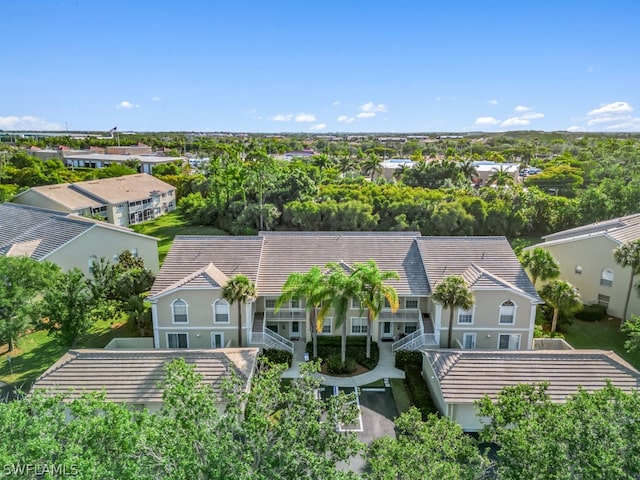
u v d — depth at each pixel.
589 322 39.03
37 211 50.81
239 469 12.72
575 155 157.00
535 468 13.45
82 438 13.40
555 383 25.34
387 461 14.83
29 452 12.37
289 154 167.00
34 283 32.50
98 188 71.19
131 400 24.02
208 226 74.38
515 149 165.12
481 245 37.09
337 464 22.94
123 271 39.28
